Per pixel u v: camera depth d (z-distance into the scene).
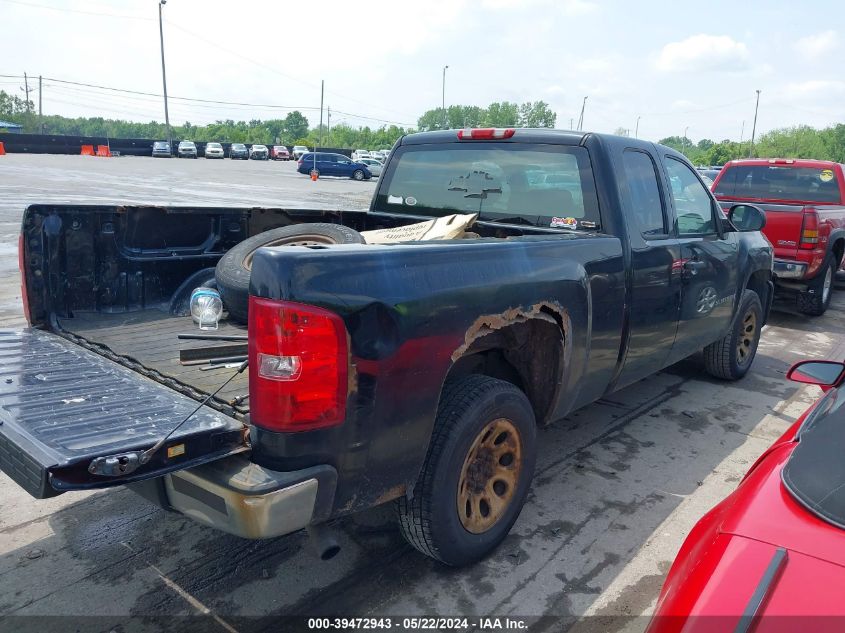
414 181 4.96
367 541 3.51
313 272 2.36
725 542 1.93
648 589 3.18
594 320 3.76
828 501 1.97
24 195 19.58
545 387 3.65
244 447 2.42
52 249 3.63
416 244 2.83
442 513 2.97
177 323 3.84
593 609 3.03
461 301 2.84
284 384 2.32
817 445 2.25
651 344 4.45
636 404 5.72
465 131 4.66
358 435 2.53
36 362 3.09
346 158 46.12
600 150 4.06
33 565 3.23
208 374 3.00
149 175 32.41
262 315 2.33
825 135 101.81
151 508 3.79
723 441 4.98
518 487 3.43
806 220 8.84
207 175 35.69
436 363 2.76
